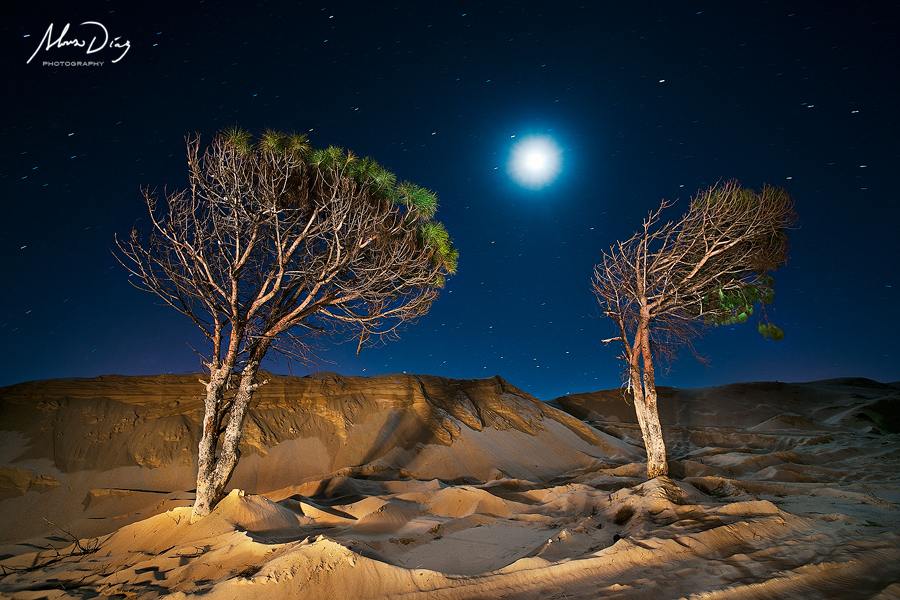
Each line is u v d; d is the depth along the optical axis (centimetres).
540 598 658
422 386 3256
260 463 2386
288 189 1358
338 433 2695
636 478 1980
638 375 1573
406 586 701
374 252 1416
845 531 906
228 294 1272
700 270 1664
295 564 731
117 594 759
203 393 2620
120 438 2330
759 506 1016
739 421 4294
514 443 2981
